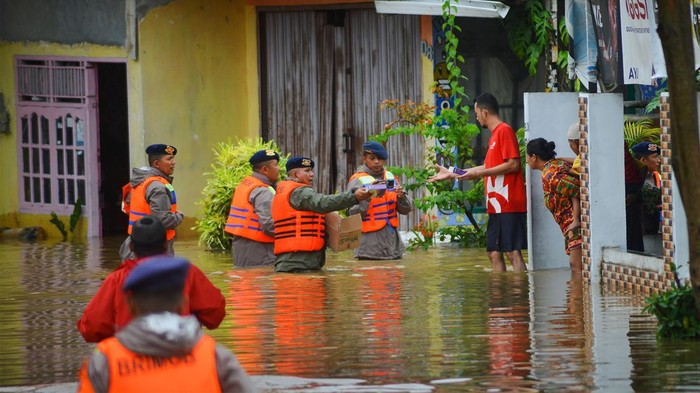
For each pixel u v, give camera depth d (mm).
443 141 38406
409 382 17297
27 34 44719
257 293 26875
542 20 39188
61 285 29922
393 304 24891
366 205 33719
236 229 32875
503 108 41219
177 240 42062
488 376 17609
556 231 30609
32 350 20844
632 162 28453
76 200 44062
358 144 42438
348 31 42344
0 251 39094
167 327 10734
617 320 22188
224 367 10930
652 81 26672
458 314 23375
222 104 43312
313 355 19453
